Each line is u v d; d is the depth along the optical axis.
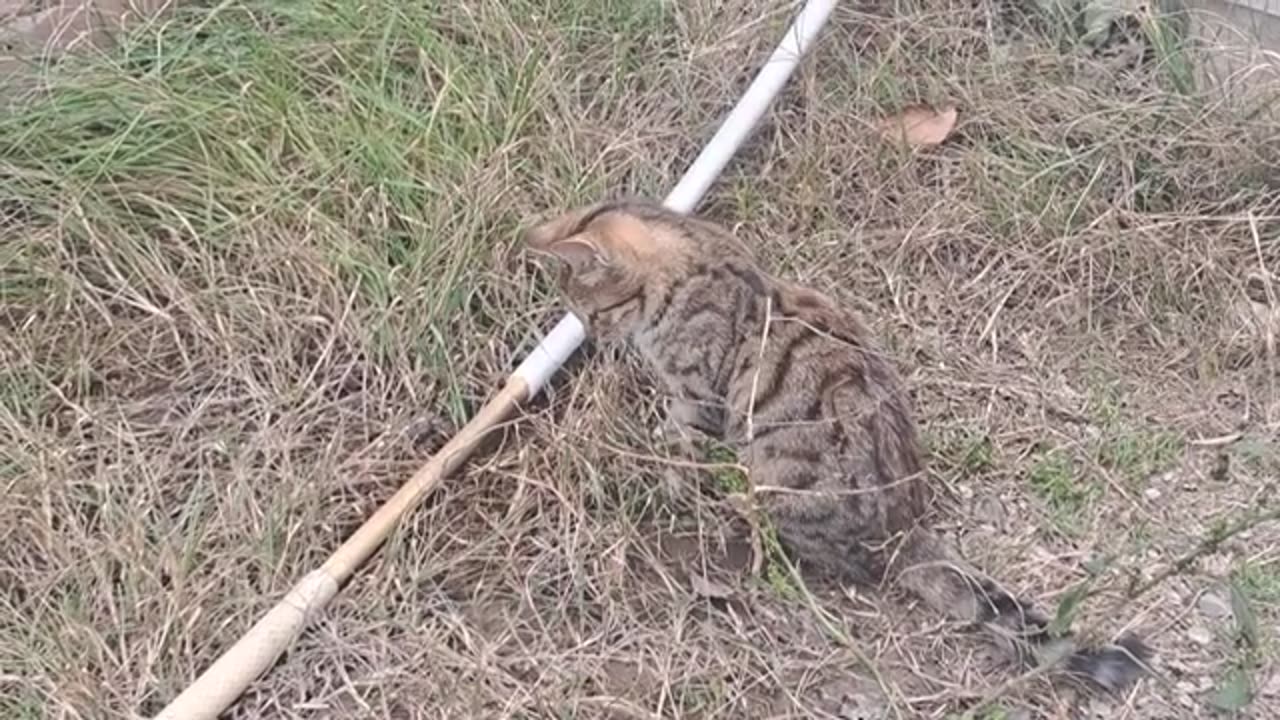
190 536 1.55
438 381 1.69
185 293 1.70
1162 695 1.50
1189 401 1.75
